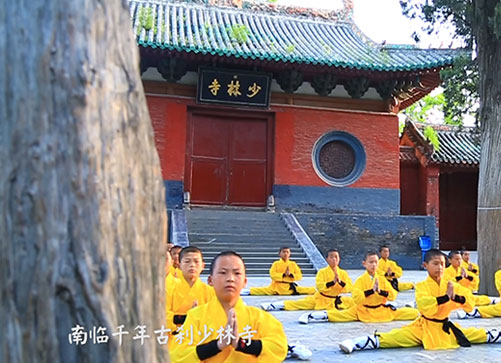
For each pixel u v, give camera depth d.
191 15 24.84
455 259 12.30
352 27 27.41
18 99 1.78
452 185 31.36
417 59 22.31
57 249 1.74
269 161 23.36
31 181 1.75
